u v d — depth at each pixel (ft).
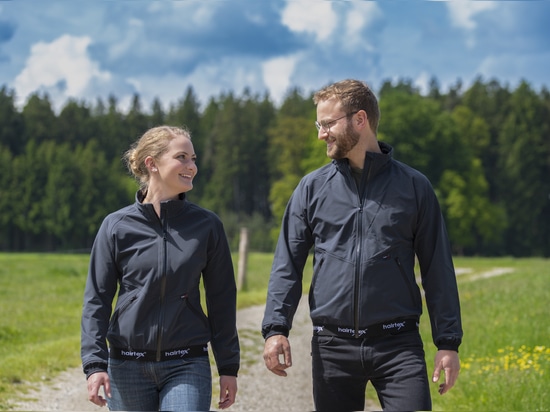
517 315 45.21
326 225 15.24
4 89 362.12
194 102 426.51
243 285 74.43
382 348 14.66
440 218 15.23
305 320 50.96
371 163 15.08
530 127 297.53
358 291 14.76
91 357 14.35
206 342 14.74
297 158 295.89
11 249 323.37
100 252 14.88
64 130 371.97
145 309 14.44
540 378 27.45
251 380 31.73
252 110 370.73
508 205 287.89
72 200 324.19
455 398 26.94
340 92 15.30
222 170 361.10
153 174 15.08
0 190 324.19
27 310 59.82
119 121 380.78
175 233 14.71
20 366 32.53
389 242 14.88
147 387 14.55
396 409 14.33
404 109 223.92
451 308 14.88
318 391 15.28
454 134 234.79
